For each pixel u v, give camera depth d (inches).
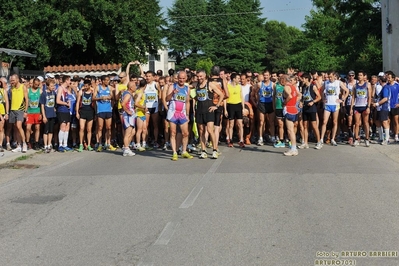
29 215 267.0
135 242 217.0
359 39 1207.6
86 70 831.7
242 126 521.0
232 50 2554.1
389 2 933.8
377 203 274.2
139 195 303.4
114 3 1088.8
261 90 532.7
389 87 522.3
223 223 240.8
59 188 333.1
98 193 312.8
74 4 1061.8
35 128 514.0
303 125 503.5
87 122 516.4
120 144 560.4
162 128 545.0
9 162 446.9
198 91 436.8
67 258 199.8
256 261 190.5
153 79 522.0
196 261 192.2
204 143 450.0
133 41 1137.4
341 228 230.5
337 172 363.3
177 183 335.3
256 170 377.4
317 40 2138.3
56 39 1071.6
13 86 488.1
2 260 199.5
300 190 306.8
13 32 1048.8
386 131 521.7
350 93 527.5
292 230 228.1
